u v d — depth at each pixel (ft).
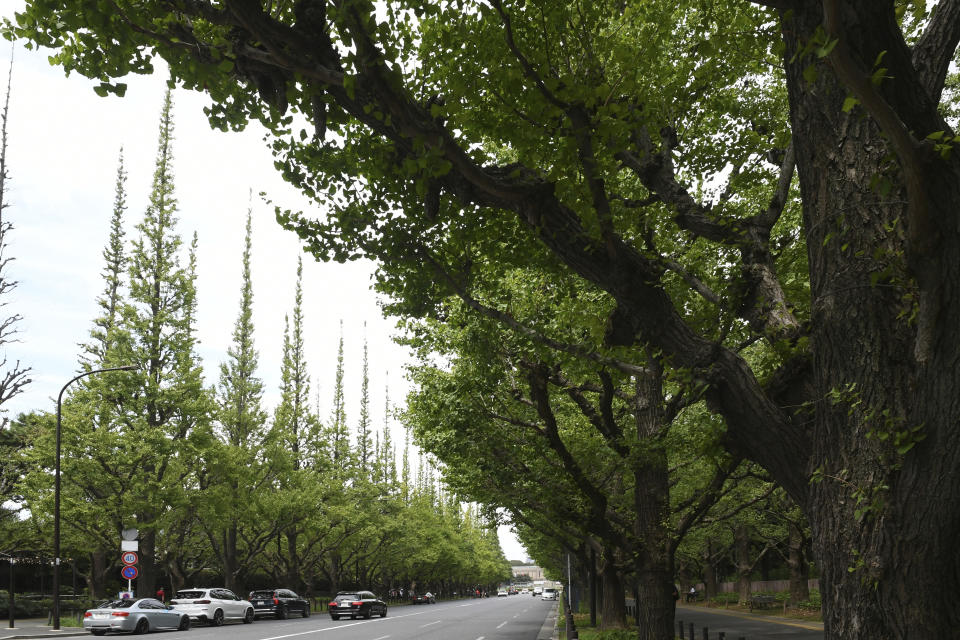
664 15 24.08
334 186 24.47
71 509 87.86
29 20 16.72
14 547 105.60
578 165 18.86
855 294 13.21
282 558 142.31
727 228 19.95
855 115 13.65
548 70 19.03
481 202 19.19
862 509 12.53
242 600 104.17
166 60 17.83
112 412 93.45
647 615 35.58
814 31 13.56
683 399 33.81
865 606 12.62
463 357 47.91
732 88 28.37
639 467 35.68
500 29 20.29
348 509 143.74
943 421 11.68
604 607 76.02
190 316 104.32
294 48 16.02
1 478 108.58
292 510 120.57
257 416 119.96
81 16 16.06
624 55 19.86
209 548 131.23
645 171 22.86
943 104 34.71
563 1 19.84
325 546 155.43
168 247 106.73
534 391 41.34
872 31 12.67
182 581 121.49
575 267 18.79
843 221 13.56
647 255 22.09
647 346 19.79
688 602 161.79
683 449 34.50
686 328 18.15
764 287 17.84
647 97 22.58
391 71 16.08
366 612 115.85
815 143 14.23
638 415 39.14
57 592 81.82
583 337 32.73
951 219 11.09
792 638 64.44
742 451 16.87
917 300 12.51
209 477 104.53
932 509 11.85
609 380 38.45
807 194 14.52
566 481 41.45
